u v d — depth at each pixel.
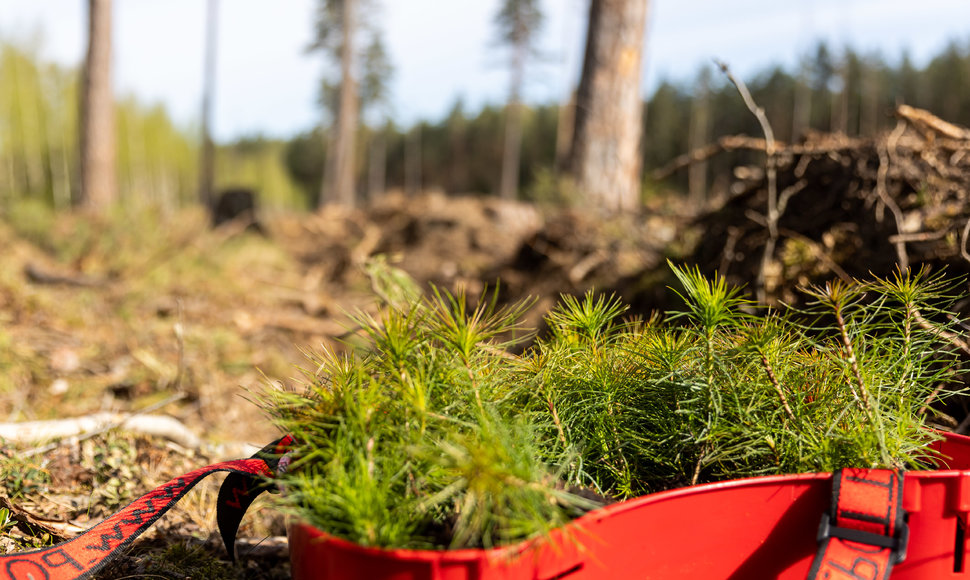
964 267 2.58
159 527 2.10
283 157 86.56
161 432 2.74
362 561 0.99
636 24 7.70
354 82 31.03
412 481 1.11
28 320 5.30
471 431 1.17
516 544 0.97
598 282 4.41
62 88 39.03
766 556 1.18
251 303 7.12
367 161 75.38
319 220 12.38
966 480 1.21
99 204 14.70
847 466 1.30
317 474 1.11
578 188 7.47
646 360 1.47
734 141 3.83
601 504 1.11
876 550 1.12
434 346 1.28
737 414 1.38
